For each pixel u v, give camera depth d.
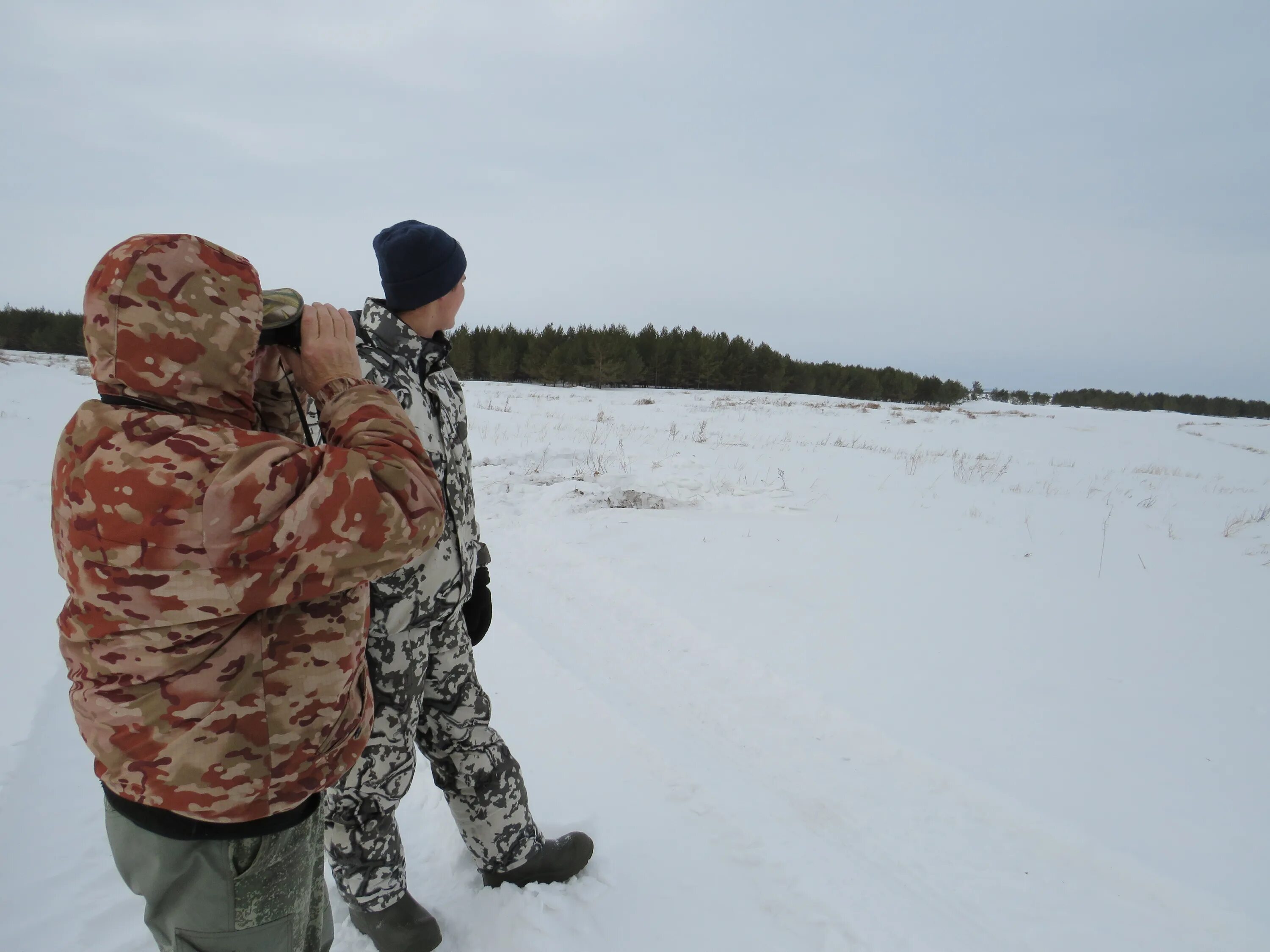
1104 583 5.52
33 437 10.91
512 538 6.46
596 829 2.56
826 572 5.59
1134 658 4.16
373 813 1.89
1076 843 2.63
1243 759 3.16
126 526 1.05
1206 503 10.73
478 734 2.10
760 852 2.52
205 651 1.14
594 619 4.68
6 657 3.49
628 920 2.17
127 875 1.27
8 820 2.41
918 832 2.73
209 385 1.17
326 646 1.26
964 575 5.61
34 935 2.02
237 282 1.22
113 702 1.15
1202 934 2.27
